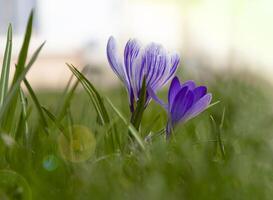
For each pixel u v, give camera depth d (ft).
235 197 1.22
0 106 1.56
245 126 1.93
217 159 1.52
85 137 1.57
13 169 1.34
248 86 2.72
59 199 1.19
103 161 1.40
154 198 1.17
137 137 1.43
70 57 5.99
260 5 6.31
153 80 1.45
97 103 1.57
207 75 3.17
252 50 6.15
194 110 1.45
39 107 1.57
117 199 1.17
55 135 1.49
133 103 1.47
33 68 5.74
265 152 1.59
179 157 1.42
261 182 1.30
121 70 1.46
